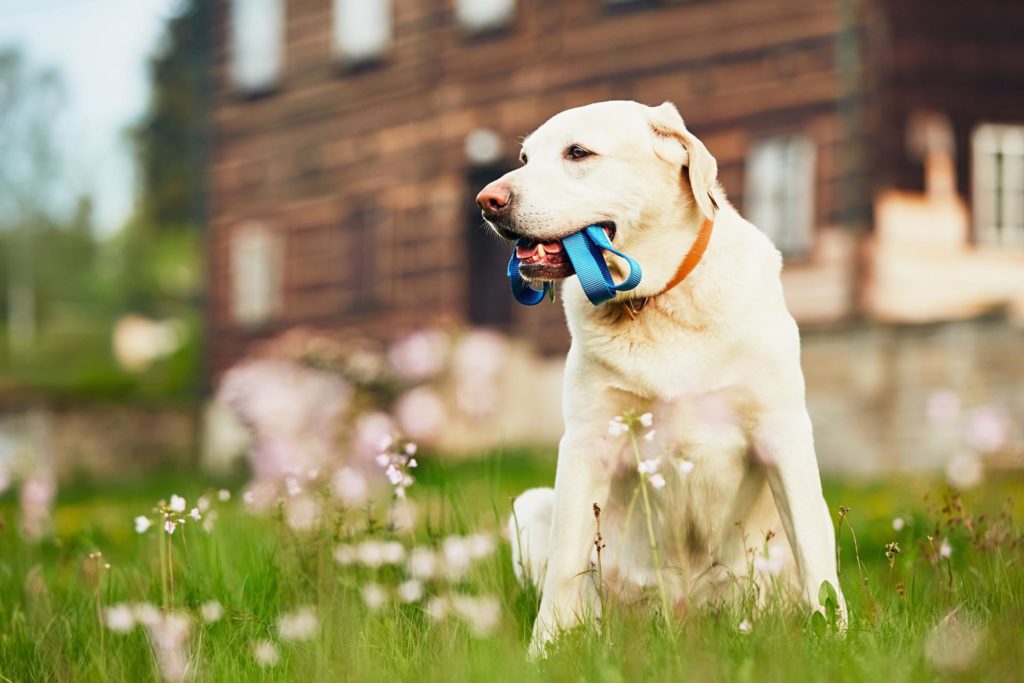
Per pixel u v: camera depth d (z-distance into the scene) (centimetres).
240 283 2055
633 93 1588
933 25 1395
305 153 1966
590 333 392
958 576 408
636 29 1584
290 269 1978
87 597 423
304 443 984
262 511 492
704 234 390
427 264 1792
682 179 394
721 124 1498
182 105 4894
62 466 1767
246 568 435
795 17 1438
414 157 1814
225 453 1806
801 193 1429
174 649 334
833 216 1399
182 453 1877
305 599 399
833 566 380
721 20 1502
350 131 1902
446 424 1325
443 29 1784
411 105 1819
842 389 1262
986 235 1415
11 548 566
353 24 1903
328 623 355
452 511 456
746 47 1480
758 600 381
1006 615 332
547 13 1673
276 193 2005
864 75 1384
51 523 655
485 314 1753
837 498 805
